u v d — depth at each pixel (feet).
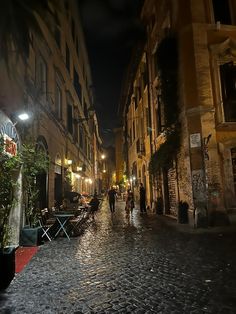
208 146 42.57
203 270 19.19
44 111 42.11
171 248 26.63
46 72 45.42
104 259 23.17
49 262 22.50
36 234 29.12
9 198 22.35
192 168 42.78
